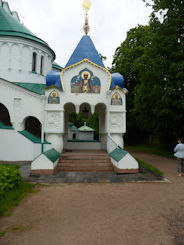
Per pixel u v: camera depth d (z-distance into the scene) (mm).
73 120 46062
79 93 11914
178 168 9281
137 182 7988
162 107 15641
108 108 11906
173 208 5262
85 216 4758
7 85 13477
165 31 14750
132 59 24703
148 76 15633
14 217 4691
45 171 8922
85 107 13836
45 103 11797
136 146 30516
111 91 12047
